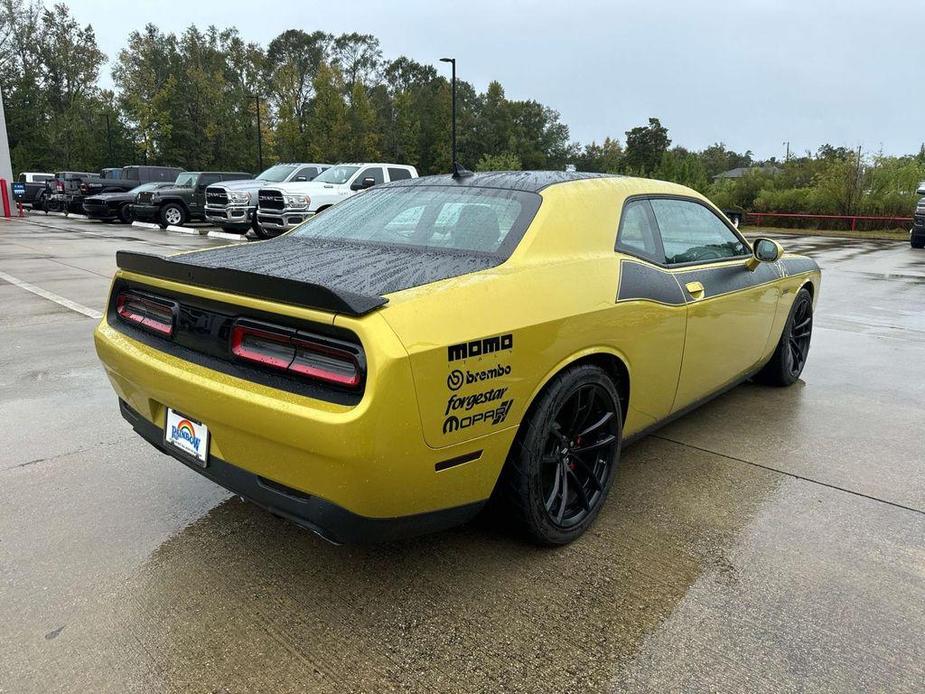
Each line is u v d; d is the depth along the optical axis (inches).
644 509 121.1
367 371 77.4
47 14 3137.3
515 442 98.0
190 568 101.7
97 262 461.4
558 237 109.1
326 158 2839.6
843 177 1093.1
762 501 124.6
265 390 84.5
